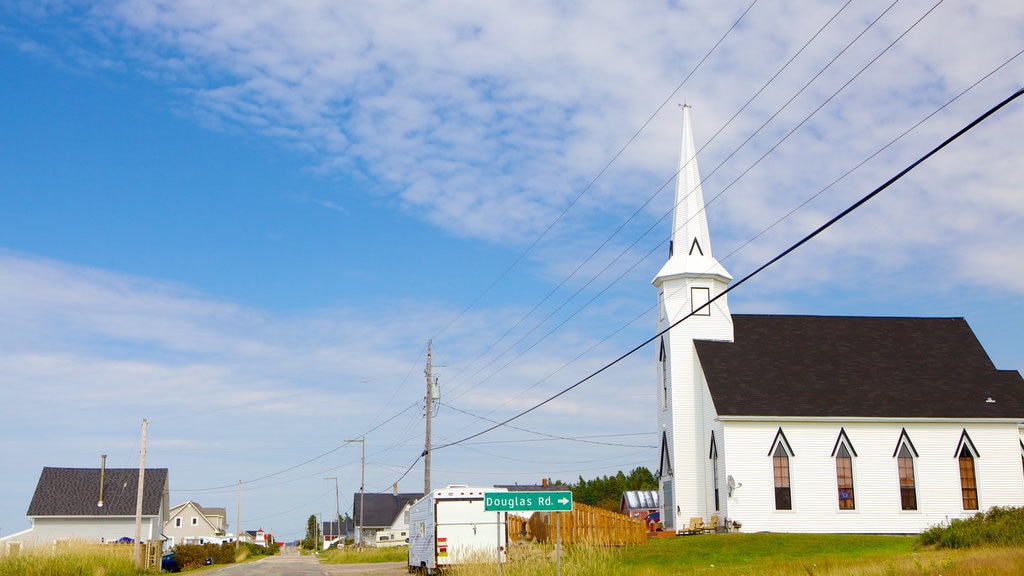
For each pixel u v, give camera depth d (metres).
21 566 41.31
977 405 52.78
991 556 25.67
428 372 59.94
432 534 37.50
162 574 53.81
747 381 53.22
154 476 90.44
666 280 57.78
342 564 69.50
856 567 27.12
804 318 58.72
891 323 59.06
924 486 51.16
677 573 31.00
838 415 51.25
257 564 73.19
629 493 78.81
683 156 59.09
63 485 87.62
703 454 54.31
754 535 44.84
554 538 44.47
